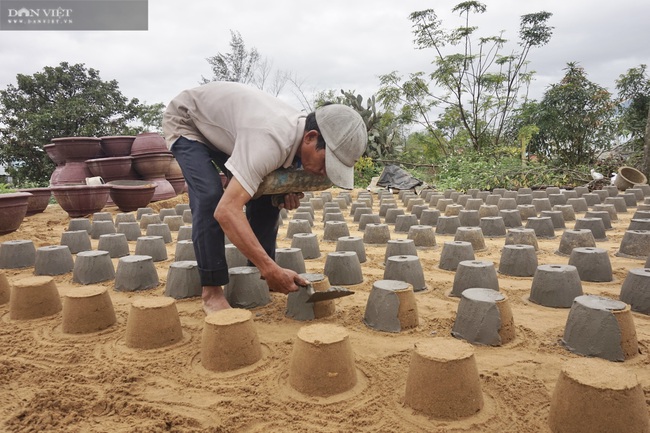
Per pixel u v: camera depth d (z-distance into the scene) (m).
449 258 4.78
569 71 16.52
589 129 16.42
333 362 2.22
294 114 2.88
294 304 3.31
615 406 1.81
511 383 2.32
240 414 2.06
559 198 9.23
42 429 1.95
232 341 2.49
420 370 2.07
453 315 3.37
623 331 2.61
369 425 1.98
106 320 3.12
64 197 8.44
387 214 8.43
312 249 5.45
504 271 4.57
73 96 19.45
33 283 3.37
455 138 19.50
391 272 4.04
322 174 2.82
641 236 5.14
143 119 21.05
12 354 2.74
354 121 2.64
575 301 2.79
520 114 17.58
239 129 2.76
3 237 6.80
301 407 2.12
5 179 22.25
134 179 10.34
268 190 3.03
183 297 3.80
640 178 12.22
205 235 3.13
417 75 18.42
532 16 17.22
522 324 3.18
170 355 2.70
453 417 2.02
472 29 17.33
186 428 1.96
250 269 3.67
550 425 1.95
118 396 2.22
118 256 5.55
